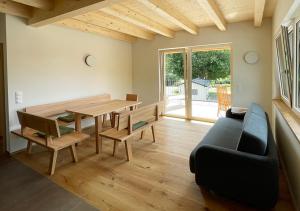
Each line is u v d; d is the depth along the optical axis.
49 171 2.64
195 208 1.94
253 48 4.29
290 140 2.15
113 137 2.85
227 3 3.28
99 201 2.06
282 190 2.20
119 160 3.01
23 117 2.93
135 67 6.01
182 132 4.30
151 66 5.71
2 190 2.27
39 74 3.64
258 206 1.80
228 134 2.83
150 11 3.62
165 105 5.72
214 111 5.18
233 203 2.00
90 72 4.68
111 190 2.25
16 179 2.51
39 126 2.71
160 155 3.16
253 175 1.76
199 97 5.30
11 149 3.32
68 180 2.47
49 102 3.83
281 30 2.63
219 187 1.95
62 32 4.00
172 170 2.68
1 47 3.26
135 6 3.34
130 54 5.97
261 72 4.27
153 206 1.98
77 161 2.98
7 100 3.25
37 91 3.62
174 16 3.51
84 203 2.04
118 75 5.53
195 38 4.89
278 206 1.94
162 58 5.59
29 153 3.29
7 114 3.28
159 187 2.30
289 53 2.53
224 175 1.90
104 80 5.09
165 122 5.12
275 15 3.42
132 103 4.07
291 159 2.10
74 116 3.72
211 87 5.12
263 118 2.55
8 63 3.20
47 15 3.00
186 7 3.42
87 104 4.02
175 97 5.57
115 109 3.50
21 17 3.31
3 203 2.05
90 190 2.26
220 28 4.23
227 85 4.87
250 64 4.36
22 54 3.37
